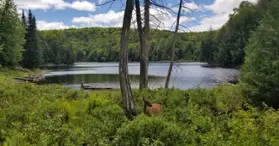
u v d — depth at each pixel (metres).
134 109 7.93
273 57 12.02
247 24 53.16
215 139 4.50
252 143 4.32
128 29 8.13
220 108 8.95
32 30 59.72
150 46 12.80
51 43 93.81
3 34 41.03
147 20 11.75
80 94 11.98
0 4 42.12
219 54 61.06
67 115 7.16
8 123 6.09
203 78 34.84
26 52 57.56
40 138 4.71
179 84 28.80
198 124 5.72
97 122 6.31
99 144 5.02
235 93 11.66
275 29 12.87
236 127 4.91
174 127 4.95
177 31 15.33
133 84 27.55
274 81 11.23
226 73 41.28
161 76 40.31
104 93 11.38
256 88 11.56
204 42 68.56
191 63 80.38
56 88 12.82
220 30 67.56
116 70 62.78
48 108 7.08
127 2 7.92
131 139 4.81
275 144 4.34
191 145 4.64
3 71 40.19
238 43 52.19
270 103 11.51
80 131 5.60
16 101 8.63
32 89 11.67
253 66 12.62
